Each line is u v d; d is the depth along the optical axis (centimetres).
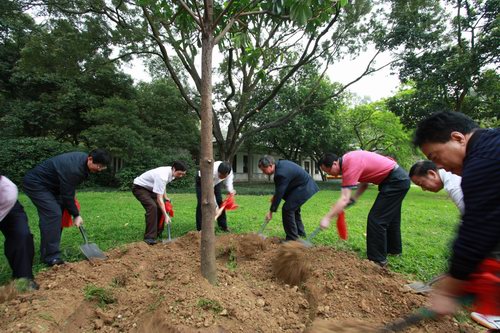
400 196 381
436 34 1281
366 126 2225
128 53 1199
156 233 489
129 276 319
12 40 1797
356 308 264
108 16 1070
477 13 1287
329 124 1930
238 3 304
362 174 382
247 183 2423
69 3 1069
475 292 149
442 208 957
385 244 384
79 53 1170
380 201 383
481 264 149
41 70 1244
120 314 254
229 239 430
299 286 315
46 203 379
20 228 311
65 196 385
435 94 1387
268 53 1141
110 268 333
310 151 2239
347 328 193
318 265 338
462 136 155
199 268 311
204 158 269
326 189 1839
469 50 1296
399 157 2119
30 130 1791
